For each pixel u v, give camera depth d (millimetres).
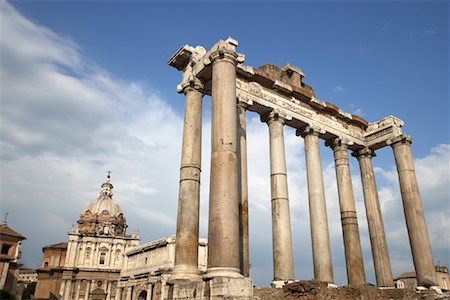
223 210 15156
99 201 106938
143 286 70438
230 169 15922
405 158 27047
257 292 18406
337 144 27672
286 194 22219
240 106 22547
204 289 14258
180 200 18297
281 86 24766
